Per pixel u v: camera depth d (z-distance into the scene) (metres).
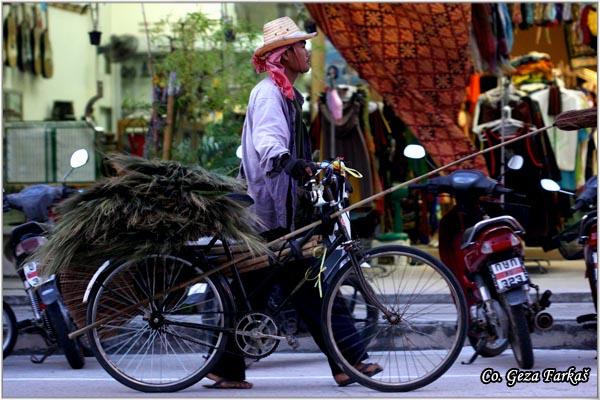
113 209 8.14
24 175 15.80
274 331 8.57
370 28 14.08
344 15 14.02
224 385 8.90
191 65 15.04
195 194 8.22
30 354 11.59
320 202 8.45
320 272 8.41
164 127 15.39
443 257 10.52
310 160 8.98
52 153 15.79
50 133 15.80
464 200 10.05
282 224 8.64
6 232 14.72
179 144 15.45
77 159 10.16
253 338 8.49
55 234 8.38
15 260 10.51
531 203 15.64
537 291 10.05
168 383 8.64
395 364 8.81
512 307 9.35
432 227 17.03
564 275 15.33
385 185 16.23
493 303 9.51
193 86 15.21
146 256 8.30
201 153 14.91
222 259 8.66
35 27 18.20
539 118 15.83
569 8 15.89
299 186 8.66
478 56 15.13
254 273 8.70
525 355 9.35
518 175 15.66
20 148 15.77
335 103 15.48
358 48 14.12
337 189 8.61
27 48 18.02
